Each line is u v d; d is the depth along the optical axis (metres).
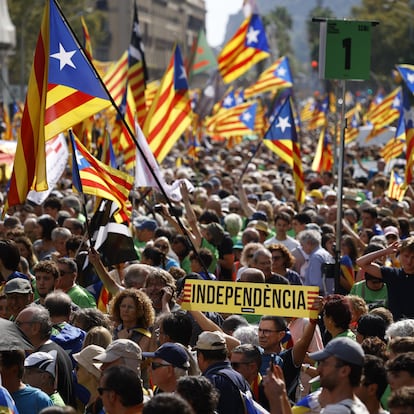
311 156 94.81
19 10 182.38
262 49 65.06
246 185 53.28
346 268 28.70
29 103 22.33
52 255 28.98
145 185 28.77
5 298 21.64
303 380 20.55
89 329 20.61
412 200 48.59
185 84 41.31
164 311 20.84
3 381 16.06
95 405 17.23
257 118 97.44
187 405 12.29
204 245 30.77
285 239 33.28
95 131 73.19
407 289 23.00
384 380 15.30
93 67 22.98
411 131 41.44
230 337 18.98
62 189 53.84
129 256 27.34
